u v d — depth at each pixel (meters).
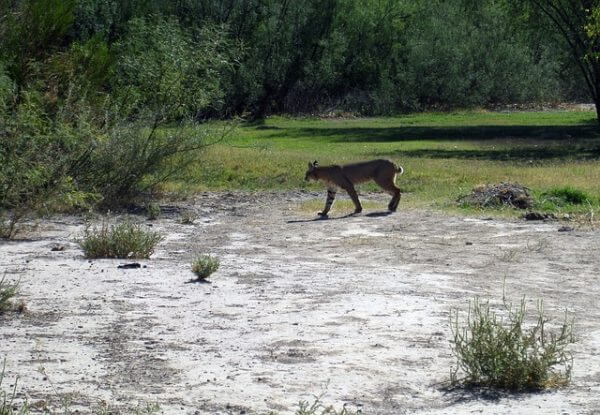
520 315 10.02
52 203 20.31
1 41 24.48
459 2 67.06
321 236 18.34
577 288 13.27
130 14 49.81
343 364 9.30
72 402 8.12
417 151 34.50
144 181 24.19
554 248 16.36
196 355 9.66
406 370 9.13
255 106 59.31
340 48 60.66
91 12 49.06
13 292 11.83
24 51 24.67
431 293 12.80
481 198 21.89
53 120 23.09
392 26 63.56
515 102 65.62
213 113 53.72
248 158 28.91
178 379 8.84
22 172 19.39
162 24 28.53
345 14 62.16
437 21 64.25
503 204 21.39
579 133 41.38
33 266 14.93
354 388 8.58
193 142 24.88
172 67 25.52
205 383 8.71
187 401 8.20
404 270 14.66
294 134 43.41
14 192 19.30
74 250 16.75
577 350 9.84
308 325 10.90
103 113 24.45
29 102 21.41
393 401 8.22
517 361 8.59
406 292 12.86
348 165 21.30
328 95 61.94
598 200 21.61
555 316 11.38
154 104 25.39
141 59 25.81
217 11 56.34
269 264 15.34
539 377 8.59
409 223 19.55
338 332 10.57
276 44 59.16
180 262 15.53
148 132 24.66
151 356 9.62
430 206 21.91
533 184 24.30
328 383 8.71
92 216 20.80
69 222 20.34
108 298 12.46
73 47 25.58
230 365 9.30
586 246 16.50
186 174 26.06
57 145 21.61
